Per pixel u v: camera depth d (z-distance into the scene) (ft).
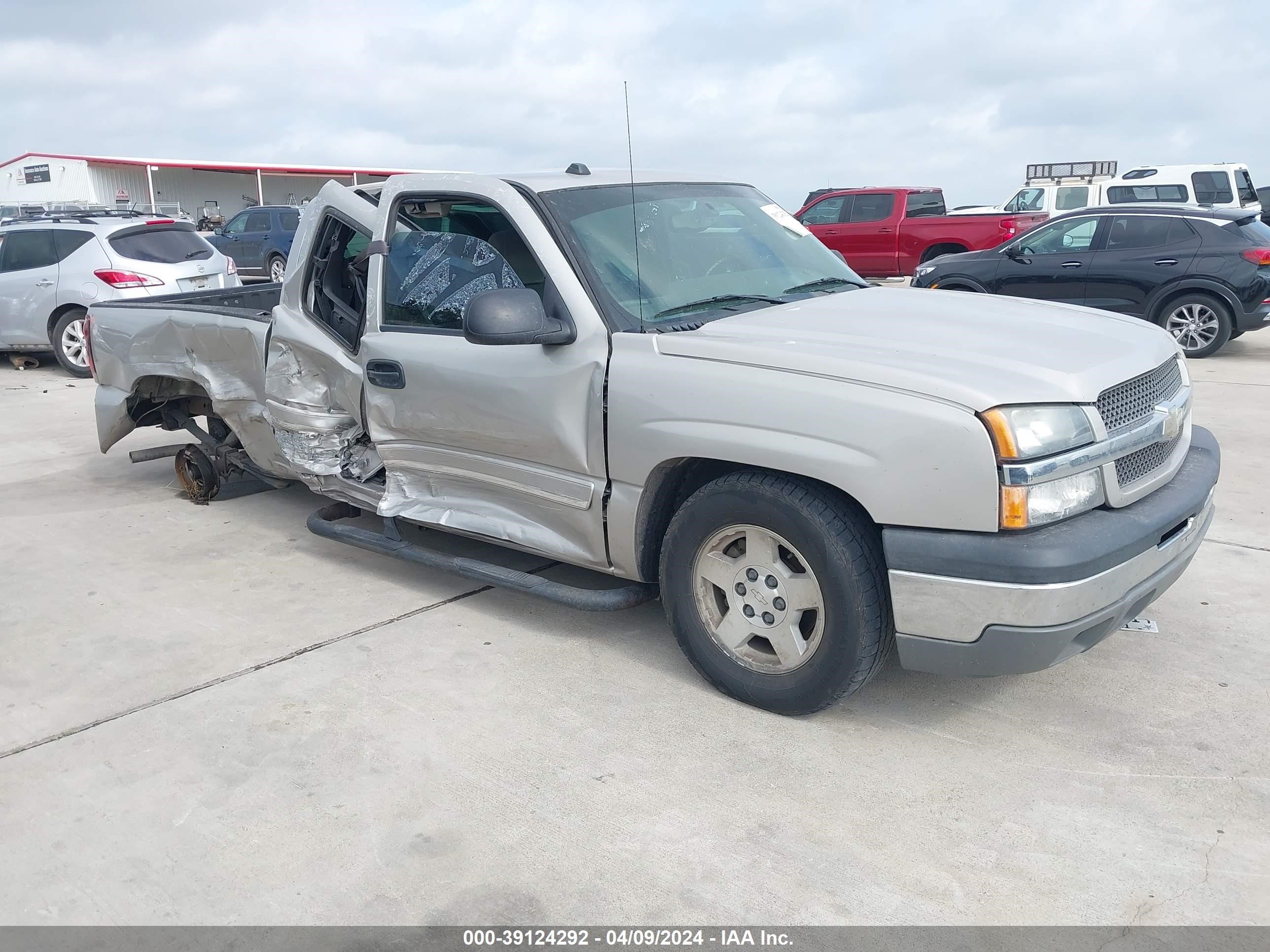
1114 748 10.39
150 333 18.43
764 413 10.21
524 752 10.60
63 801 9.99
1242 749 10.31
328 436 15.46
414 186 13.55
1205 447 12.24
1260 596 14.02
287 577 15.96
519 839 9.18
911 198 57.57
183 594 15.31
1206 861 8.65
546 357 11.96
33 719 11.60
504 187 12.55
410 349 13.37
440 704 11.66
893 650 12.84
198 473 19.97
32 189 118.93
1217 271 33.30
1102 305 35.76
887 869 8.66
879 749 10.50
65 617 14.51
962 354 10.28
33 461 24.16
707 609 11.44
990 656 9.57
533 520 12.89
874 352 10.36
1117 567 9.55
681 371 10.84
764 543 10.72
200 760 10.63
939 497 9.39
